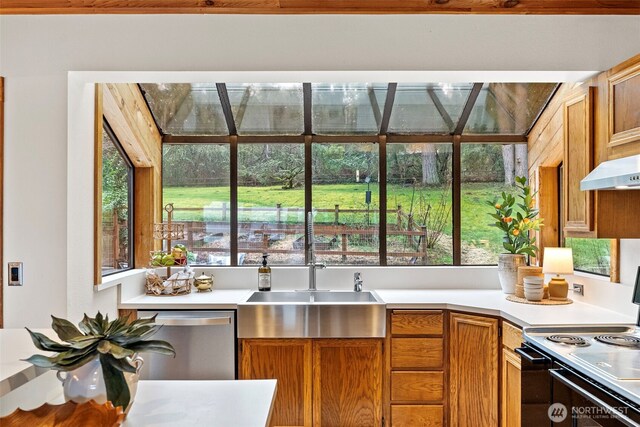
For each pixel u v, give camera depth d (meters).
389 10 2.40
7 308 2.30
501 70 2.44
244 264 3.39
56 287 2.30
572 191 2.46
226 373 2.68
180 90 3.07
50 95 2.35
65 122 2.34
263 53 2.45
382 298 2.83
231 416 1.14
